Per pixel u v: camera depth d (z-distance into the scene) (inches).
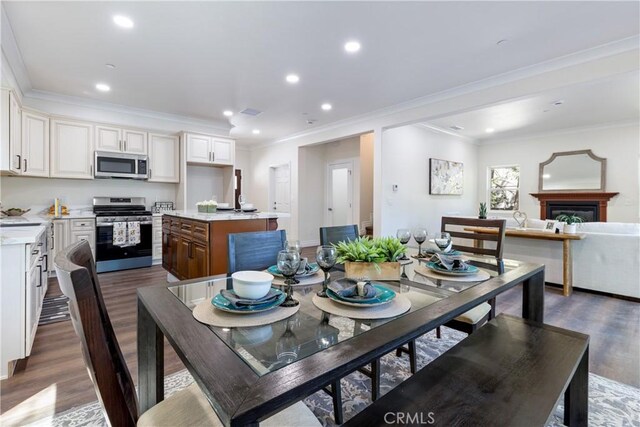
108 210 192.1
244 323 39.2
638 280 135.0
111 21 100.2
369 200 270.4
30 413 63.0
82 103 176.4
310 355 32.9
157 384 51.3
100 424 60.0
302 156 275.0
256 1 90.6
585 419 59.8
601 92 165.2
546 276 159.8
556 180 258.7
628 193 226.7
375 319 41.5
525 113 205.6
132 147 193.3
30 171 154.8
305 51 119.9
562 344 55.6
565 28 103.0
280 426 37.5
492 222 87.0
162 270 182.9
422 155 236.1
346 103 181.5
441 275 63.7
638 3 90.1
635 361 85.5
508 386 43.5
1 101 124.5
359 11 95.1
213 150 220.4
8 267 75.4
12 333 75.5
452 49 117.6
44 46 115.7
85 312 27.6
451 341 94.5
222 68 135.4
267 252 72.4
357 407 65.8
